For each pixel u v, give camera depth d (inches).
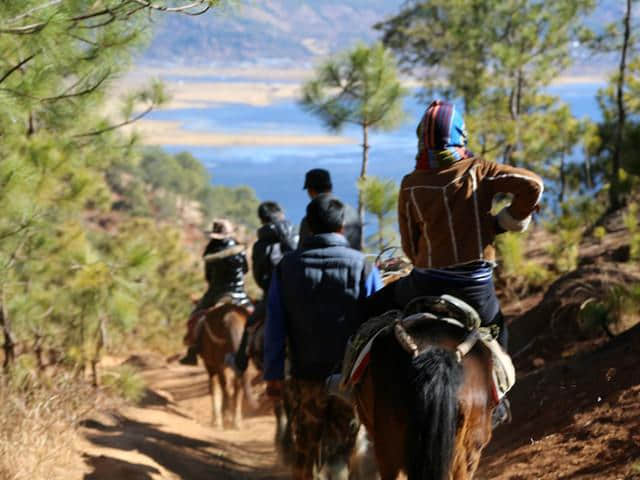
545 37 932.6
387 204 466.0
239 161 6127.0
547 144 870.4
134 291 429.7
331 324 241.8
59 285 439.2
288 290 246.4
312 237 246.8
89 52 307.0
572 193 914.1
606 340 386.0
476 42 972.6
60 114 347.6
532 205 196.2
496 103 951.6
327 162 5708.7
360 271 244.2
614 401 280.7
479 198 200.2
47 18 245.0
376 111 592.7
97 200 585.6
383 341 199.6
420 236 208.7
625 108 879.1
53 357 452.1
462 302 198.5
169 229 1159.0
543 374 347.3
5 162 306.0
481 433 188.7
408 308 205.6
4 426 289.0
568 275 466.0
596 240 670.5
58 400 343.6
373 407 194.5
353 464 247.1
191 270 1135.0
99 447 323.6
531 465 261.1
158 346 898.7
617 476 229.5
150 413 440.1
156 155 4311.0
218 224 454.9
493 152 838.5
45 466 272.7
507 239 590.9
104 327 447.5
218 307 443.5
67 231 412.8
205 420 493.0
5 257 350.6
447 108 207.9
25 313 410.9
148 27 292.5
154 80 411.8
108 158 407.5
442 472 169.5
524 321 463.8
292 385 250.2
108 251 498.3
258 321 366.6
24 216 332.8
